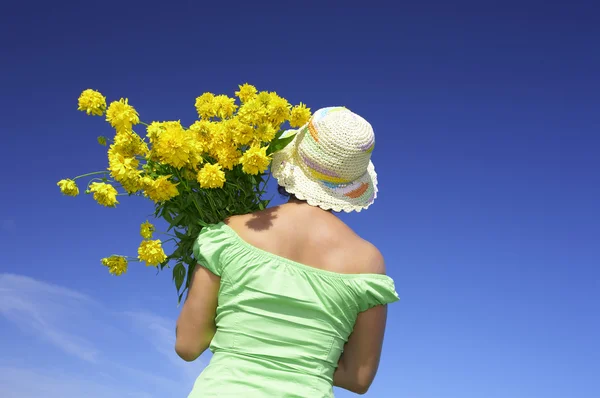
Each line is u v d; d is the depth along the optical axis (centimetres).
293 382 183
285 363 183
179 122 214
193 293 196
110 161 207
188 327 196
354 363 200
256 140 213
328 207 204
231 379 181
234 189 223
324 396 185
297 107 227
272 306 186
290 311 186
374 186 228
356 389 203
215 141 216
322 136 206
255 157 205
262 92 221
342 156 204
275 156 222
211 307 195
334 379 204
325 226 198
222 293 190
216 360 187
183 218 220
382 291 192
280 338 184
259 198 226
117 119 207
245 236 192
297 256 190
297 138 218
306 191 204
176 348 201
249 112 215
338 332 191
